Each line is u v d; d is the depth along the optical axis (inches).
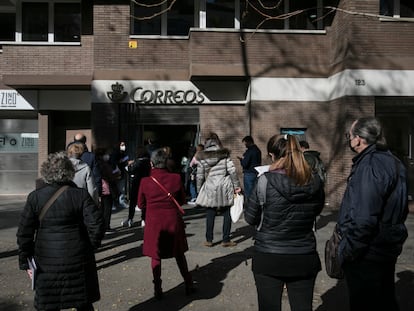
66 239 153.0
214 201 311.1
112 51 536.7
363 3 471.2
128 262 280.5
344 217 141.4
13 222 416.8
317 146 523.5
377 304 139.2
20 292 226.5
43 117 592.7
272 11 543.8
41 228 154.1
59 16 584.4
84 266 155.4
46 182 158.6
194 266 270.7
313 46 523.2
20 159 612.7
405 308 202.4
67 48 559.8
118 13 537.3
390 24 476.4
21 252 154.4
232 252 302.2
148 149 445.4
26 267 156.1
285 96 520.4
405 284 235.5
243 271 260.8
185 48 543.8
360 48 473.1
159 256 217.6
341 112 485.4
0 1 574.9
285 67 520.1
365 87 473.4
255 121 518.6
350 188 140.9
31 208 154.7
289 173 144.6
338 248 142.9
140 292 227.3
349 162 475.5
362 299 139.6
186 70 543.5
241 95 551.5
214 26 545.3
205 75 512.7
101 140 534.3
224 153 315.9
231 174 314.5
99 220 156.3
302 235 145.7
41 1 583.5
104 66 536.1
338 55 499.2
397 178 139.0
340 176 486.9
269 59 518.9
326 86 524.1
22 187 616.1
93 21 550.9
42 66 557.9
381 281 138.7
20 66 555.8
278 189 143.4
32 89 583.8
